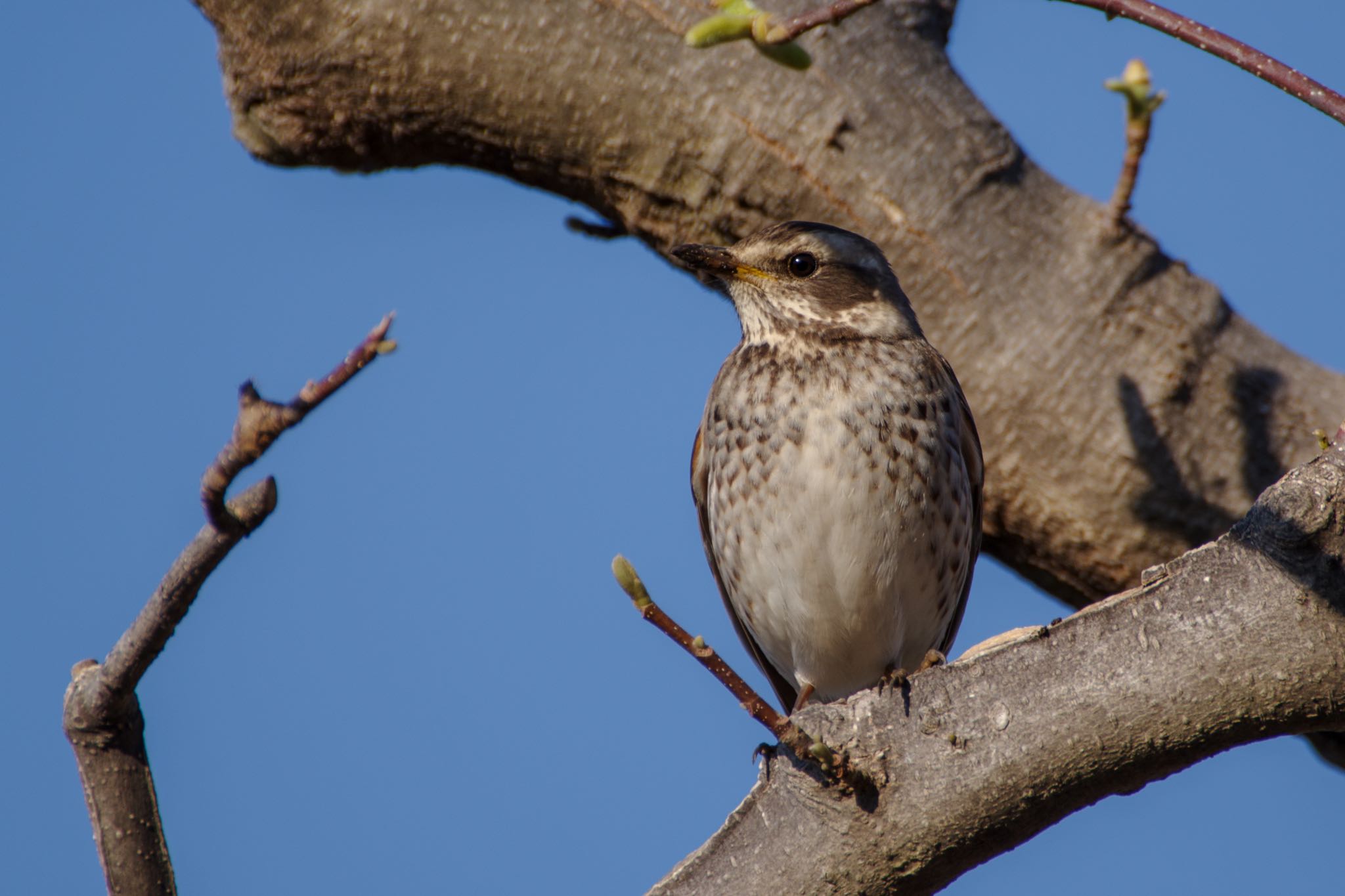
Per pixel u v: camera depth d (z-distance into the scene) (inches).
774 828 273.4
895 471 420.2
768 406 430.3
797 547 427.8
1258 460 389.1
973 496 431.8
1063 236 407.8
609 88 420.5
